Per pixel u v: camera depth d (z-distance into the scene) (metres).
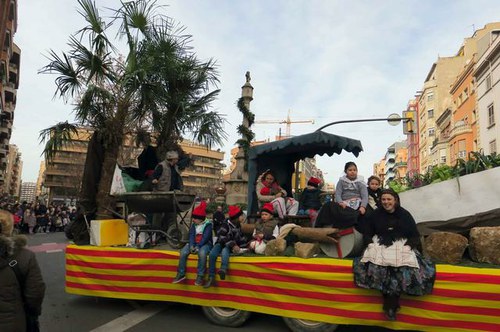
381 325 4.20
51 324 5.23
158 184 6.79
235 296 4.96
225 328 5.05
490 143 34.00
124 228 6.45
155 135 9.24
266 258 4.85
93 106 7.74
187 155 8.12
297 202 6.61
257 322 5.29
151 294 5.49
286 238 5.40
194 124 9.13
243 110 17.27
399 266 3.91
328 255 4.82
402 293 4.03
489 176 4.91
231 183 16.89
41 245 14.61
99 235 6.07
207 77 9.23
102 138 7.20
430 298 3.97
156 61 8.12
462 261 4.25
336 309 4.38
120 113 7.47
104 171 7.04
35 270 2.93
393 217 4.18
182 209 6.32
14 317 2.79
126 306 6.06
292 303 4.62
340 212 4.83
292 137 6.49
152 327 5.09
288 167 8.25
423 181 6.54
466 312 3.82
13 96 51.12
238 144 17.17
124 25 7.86
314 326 4.56
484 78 35.50
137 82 7.51
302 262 4.61
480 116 36.44
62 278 8.30
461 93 43.19
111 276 5.73
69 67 7.70
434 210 5.27
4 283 2.78
